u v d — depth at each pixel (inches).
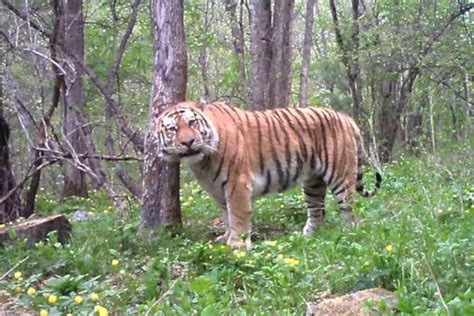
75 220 460.4
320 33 1363.2
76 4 669.3
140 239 354.3
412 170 561.6
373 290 227.6
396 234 293.6
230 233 350.9
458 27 697.6
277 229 405.1
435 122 738.8
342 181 389.4
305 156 378.0
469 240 272.2
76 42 662.5
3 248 344.2
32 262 303.7
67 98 495.8
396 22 721.6
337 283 246.8
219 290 249.0
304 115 382.3
